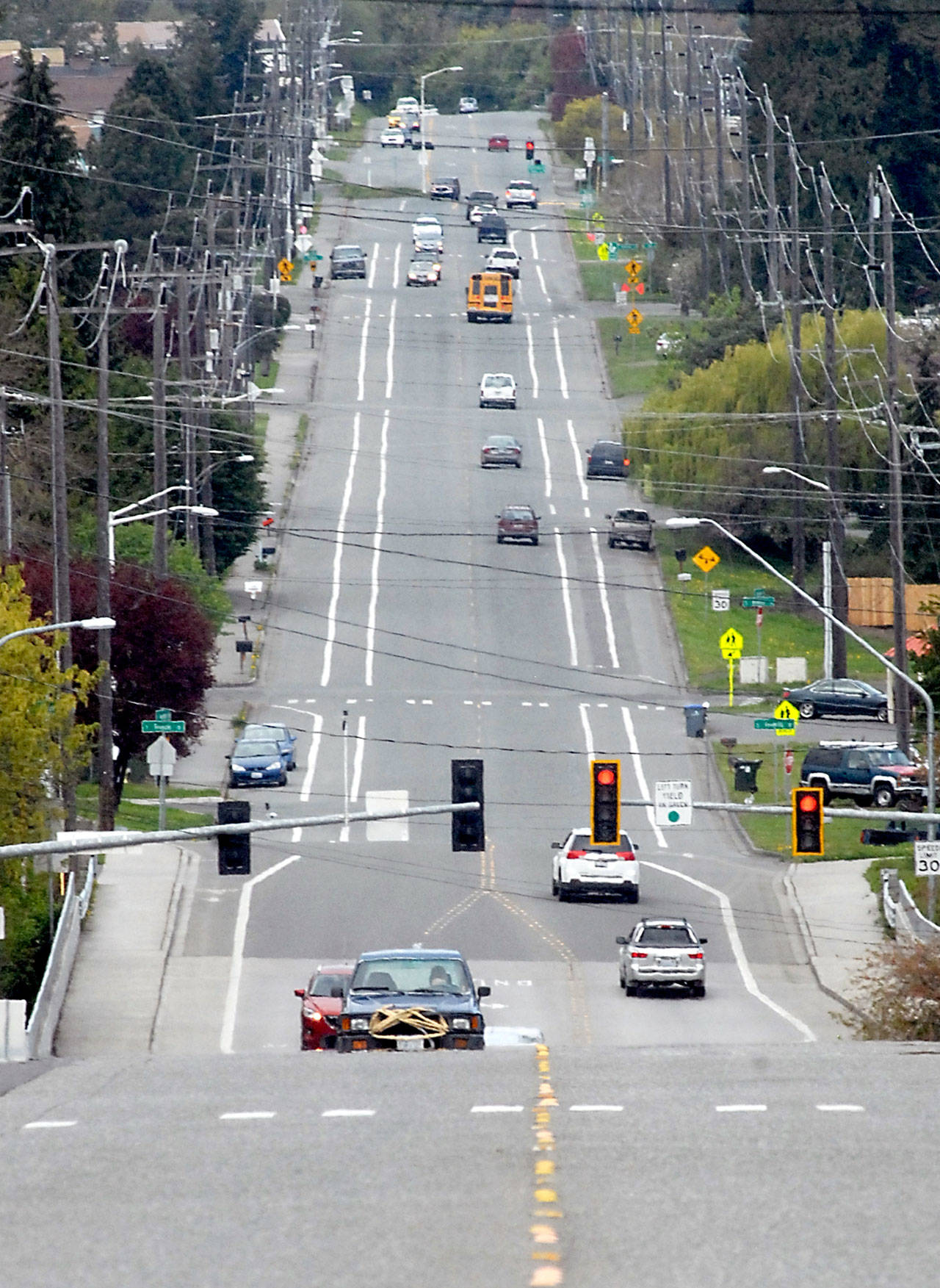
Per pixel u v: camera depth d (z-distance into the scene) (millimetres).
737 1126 57656
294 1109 62781
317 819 112812
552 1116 60031
